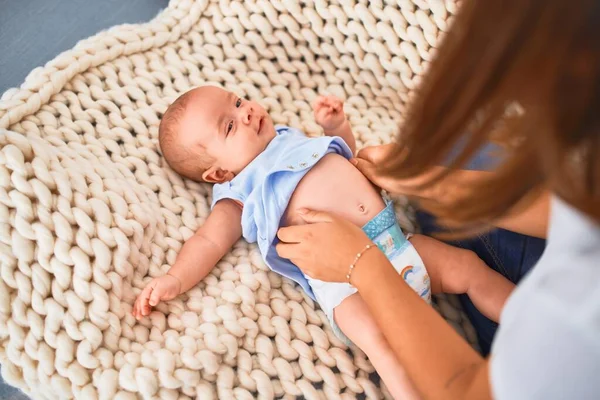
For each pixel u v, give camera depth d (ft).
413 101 1.76
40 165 3.12
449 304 3.49
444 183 2.24
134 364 2.97
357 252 2.69
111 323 3.02
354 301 3.10
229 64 4.14
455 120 1.60
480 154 2.82
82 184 3.22
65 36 4.42
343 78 4.22
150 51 4.07
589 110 1.40
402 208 3.75
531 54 1.38
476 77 1.50
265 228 3.41
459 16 1.53
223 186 3.62
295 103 4.16
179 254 3.40
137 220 3.33
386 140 4.01
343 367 3.17
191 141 3.67
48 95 3.57
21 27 4.41
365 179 3.48
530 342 1.71
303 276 3.42
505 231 3.04
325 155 3.55
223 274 3.43
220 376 3.02
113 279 3.09
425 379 2.23
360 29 4.00
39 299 2.97
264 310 3.29
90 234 3.10
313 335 3.26
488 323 3.29
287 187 3.42
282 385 3.09
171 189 3.71
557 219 1.70
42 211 3.04
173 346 3.04
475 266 3.21
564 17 1.32
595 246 1.60
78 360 2.94
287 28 4.13
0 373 3.17
